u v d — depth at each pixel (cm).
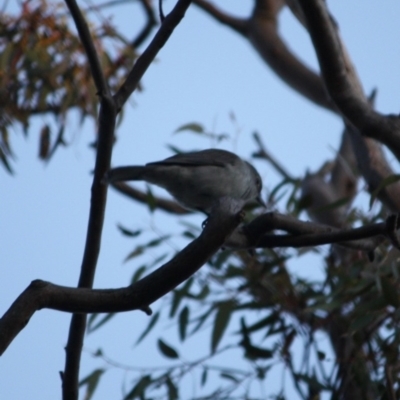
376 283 923
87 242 684
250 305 1059
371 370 1000
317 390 988
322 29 780
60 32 1252
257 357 1012
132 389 1011
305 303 1052
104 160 682
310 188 1298
